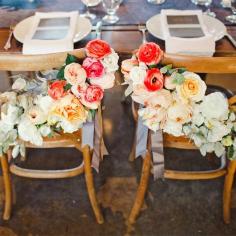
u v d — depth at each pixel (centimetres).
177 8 157
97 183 174
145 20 147
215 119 109
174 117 106
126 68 107
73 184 174
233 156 121
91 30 139
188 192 170
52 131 114
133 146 175
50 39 130
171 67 105
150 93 104
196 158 186
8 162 148
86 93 104
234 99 112
